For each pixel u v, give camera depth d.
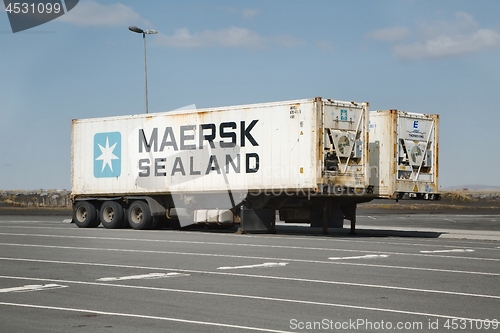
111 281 14.84
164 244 23.73
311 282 14.78
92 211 34.12
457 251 22.06
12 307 11.78
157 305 12.01
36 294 13.14
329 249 22.19
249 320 10.74
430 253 21.28
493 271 16.91
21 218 45.75
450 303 12.35
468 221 44.88
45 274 15.96
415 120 29.80
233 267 17.33
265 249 22.06
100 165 33.94
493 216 52.88
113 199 33.53
